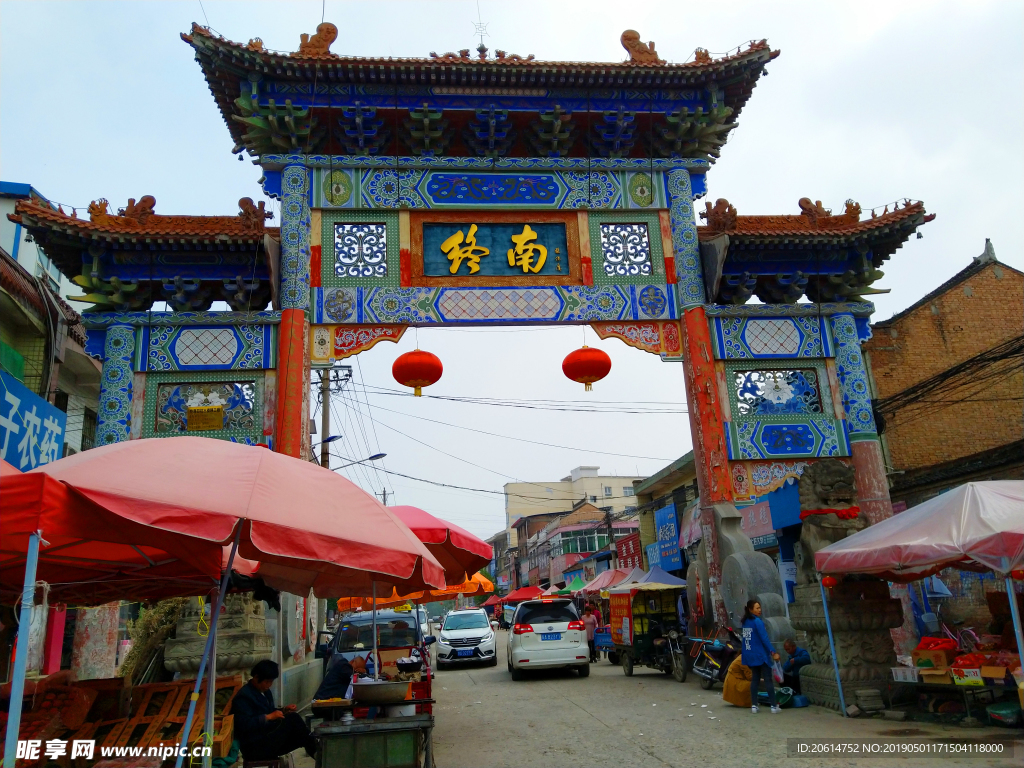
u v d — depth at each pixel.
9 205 17.64
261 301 14.10
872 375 20.34
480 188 14.52
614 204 14.78
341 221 14.09
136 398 12.95
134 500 4.90
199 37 13.30
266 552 5.18
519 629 16.38
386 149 14.84
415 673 10.05
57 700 7.73
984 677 8.24
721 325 14.38
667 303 14.45
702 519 13.84
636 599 16.48
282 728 6.53
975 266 21.58
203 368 13.12
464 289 13.97
